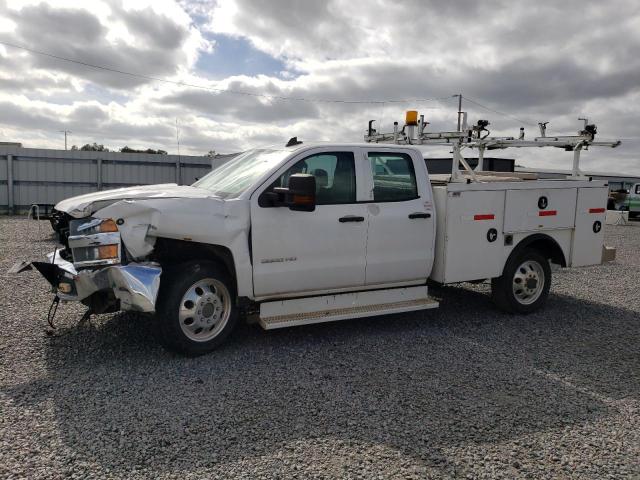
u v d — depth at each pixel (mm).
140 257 4547
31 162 20344
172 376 4414
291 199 4758
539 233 6680
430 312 6711
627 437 3619
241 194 4957
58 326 5598
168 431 3500
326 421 3711
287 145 5684
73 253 4559
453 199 5918
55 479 2914
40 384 4172
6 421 3555
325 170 5352
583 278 9500
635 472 3188
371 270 5574
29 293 6879
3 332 5344
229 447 3324
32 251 10297
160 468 3062
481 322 6316
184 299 4719
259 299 5113
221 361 4797
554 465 3240
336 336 5633
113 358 4773
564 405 4102
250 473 3039
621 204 29188
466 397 4188
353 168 5484
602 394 4340
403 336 5703
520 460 3283
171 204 4602
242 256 4875
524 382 4539
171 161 21891
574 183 6887
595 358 5199
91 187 21141
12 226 15117
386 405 4000
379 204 5574
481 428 3686
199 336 4875
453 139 6652
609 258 7430
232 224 4809
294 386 4293
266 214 4977
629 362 5113
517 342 5621
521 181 6637
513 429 3686
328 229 5258
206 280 4836
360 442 3438
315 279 5289
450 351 5266
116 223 4461
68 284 4688
